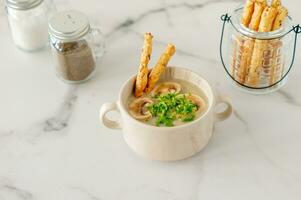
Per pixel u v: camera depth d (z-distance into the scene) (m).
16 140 0.83
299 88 0.87
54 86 0.90
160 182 0.77
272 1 0.81
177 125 0.77
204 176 0.77
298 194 0.75
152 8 1.01
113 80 0.90
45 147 0.82
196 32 0.96
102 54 0.92
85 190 0.77
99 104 0.87
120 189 0.77
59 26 0.86
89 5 1.03
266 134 0.81
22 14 0.92
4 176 0.79
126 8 1.02
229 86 0.88
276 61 0.83
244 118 0.83
